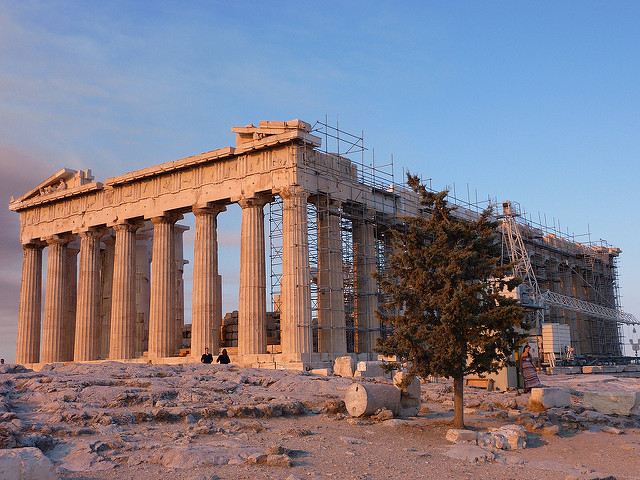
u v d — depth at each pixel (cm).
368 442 1755
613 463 1720
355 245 4653
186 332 5797
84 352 5088
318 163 4288
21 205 5734
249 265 4222
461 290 1994
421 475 1430
